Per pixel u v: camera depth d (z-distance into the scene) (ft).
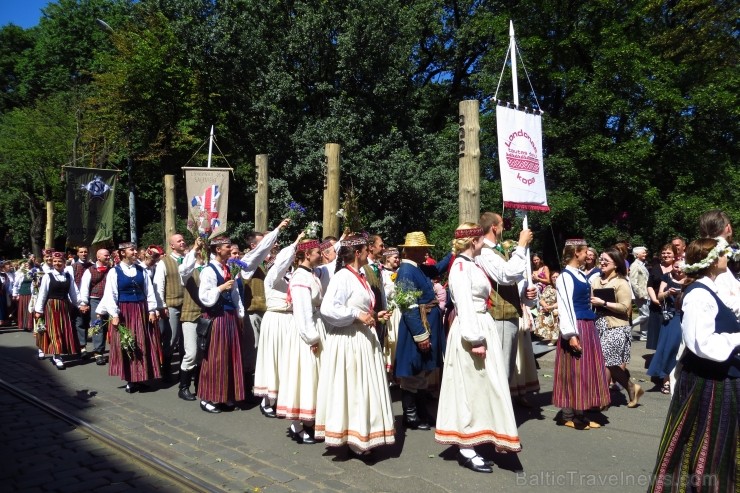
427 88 76.64
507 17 54.39
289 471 14.64
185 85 66.39
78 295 29.73
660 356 21.63
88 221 40.78
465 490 13.34
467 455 14.39
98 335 30.19
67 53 104.37
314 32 59.31
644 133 49.73
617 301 19.80
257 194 33.17
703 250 11.06
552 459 15.33
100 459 15.83
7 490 13.78
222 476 14.32
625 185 48.73
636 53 47.60
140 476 14.62
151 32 67.31
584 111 50.29
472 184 21.91
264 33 62.34
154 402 21.99
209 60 62.23
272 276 19.19
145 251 28.66
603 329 20.01
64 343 28.73
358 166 57.62
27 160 85.56
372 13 60.54
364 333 15.52
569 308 17.37
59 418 19.72
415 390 17.98
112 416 19.90
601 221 52.75
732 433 10.44
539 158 22.91
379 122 63.67
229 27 59.62
